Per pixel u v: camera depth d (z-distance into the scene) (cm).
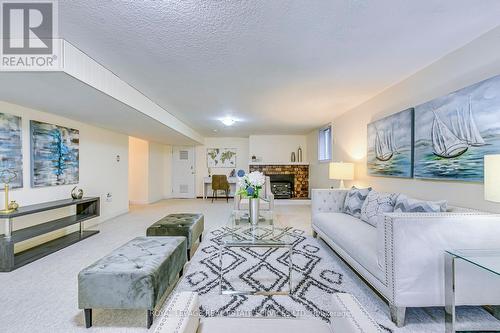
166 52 233
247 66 266
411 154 283
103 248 334
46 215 359
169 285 208
